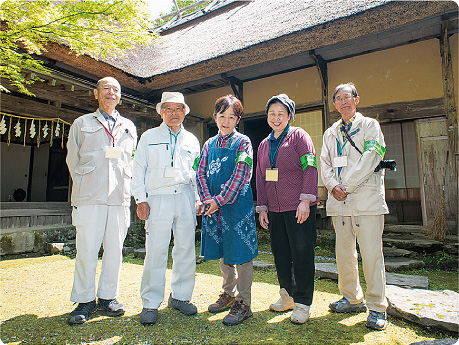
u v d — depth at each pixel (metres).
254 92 6.28
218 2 9.62
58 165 8.52
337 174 2.16
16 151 8.61
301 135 2.04
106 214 2.23
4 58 3.50
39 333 1.85
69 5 3.47
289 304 2.19
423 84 4.63
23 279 3.16
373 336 1.77
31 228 4.86
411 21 4.14
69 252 4.62
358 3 4.28
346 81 5.25
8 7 3.08
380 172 2.03
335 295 2.55
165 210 2.12
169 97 2.20
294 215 1.98
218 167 2.07
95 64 5.68
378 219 1.97
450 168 4.36
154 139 2.21
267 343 1.70
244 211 2.02
